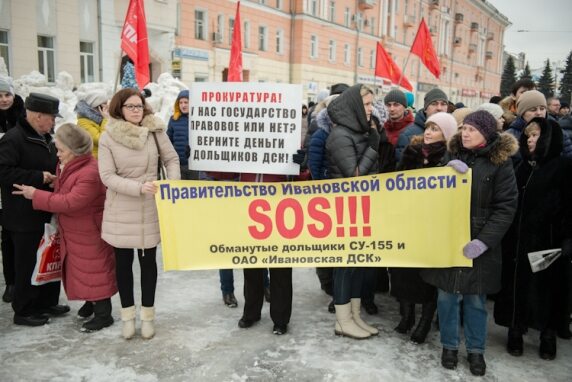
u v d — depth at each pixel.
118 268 3.47
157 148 3.54
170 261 3.47
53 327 3.72
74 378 3.02
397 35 42.38
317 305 4.29
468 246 3.02
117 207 3.37
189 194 3.42
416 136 3.57
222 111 3.43
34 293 3.73
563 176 3.21
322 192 3.39
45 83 9.12
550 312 3.30
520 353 3.42
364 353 3.40
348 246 3.41
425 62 9.57
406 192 3.28
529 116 4.10
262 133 3.41
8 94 4.20
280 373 3.12
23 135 3.61
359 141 3.41
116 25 17.88
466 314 3.19
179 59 22.14
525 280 3.30
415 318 4.07
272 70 29.47
